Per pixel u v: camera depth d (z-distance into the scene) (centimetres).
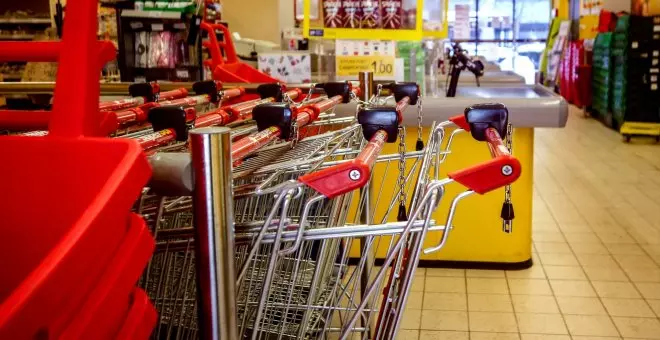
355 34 414
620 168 709
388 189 386
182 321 147
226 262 99
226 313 100
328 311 153
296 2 1012
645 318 332
